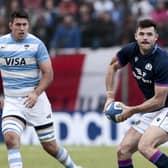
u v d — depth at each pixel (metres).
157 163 26.00
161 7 59.59
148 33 25.98
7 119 27.98
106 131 50.19
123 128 49.56
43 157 40.53
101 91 53.41
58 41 58.56
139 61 26.77
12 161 27.25
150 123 27.12
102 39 58.81
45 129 29.03
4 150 44.84
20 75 28.28
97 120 50.56
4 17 61.28
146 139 26.25
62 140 51.31
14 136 27.47
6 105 28.44
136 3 62.97
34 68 28.39
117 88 51.38
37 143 50.31
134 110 26.75
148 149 26.11
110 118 27.39
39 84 28.16
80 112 51.12
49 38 60.28
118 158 27.48
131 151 27.39
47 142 29.22
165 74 26.11
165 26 57.12
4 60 28.27
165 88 26.08
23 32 27.94
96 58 53.53
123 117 27.09
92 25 59.28
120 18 61.06
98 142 50.41
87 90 53.66
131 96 51.31
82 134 50.91
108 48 56.56
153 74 26.42
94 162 37.91
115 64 28.14
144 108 26.47
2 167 36.56
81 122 50.97
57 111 52.34
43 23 61.22
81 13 60.53
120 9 61.88
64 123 51.31
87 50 56.31
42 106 28.83
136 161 38.03
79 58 53.91
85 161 38.38
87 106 53.53
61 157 29.72
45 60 28.14
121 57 27.84
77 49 56.91
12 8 62.47
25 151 44.00
